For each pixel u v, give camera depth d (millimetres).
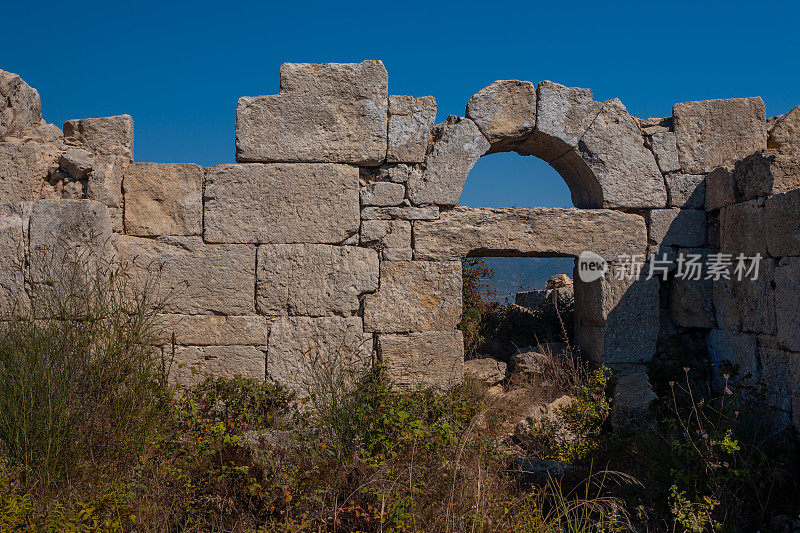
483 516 4160
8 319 5551
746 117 7766
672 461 5402
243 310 7023
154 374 5578
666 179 7746
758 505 4980
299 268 7074
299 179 7109
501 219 7426
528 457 5941
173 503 4289
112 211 6848
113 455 4824
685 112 7809
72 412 4875
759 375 6617
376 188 7223
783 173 6480
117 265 6750
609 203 7652
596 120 7645
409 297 7227
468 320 9602
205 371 6949
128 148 7164
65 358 5102
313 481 4379
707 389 7574
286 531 4012
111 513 4090
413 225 7293
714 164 7777
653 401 6426
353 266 7137
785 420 6047
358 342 7102
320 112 7172
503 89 7516
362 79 7227
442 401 6344
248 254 7035
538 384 7938
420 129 7289
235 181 7059
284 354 7012
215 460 4629
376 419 5438
